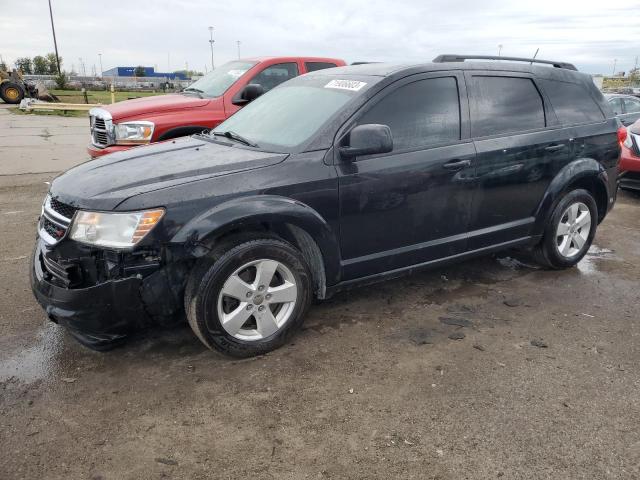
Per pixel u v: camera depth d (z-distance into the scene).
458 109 3.99
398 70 3.81
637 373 3.21
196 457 2.51
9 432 2.67
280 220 3.23
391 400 2.94
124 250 2.91
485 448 2.56
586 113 4.81
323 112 3.67
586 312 4.05
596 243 5.83
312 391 3.02
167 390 3.03
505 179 4.20
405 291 4.40
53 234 3.16
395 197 3.68
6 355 3.39
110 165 3.53
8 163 10.43
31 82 29.14
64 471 2.42
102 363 3.31
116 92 42.69
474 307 4.12
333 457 2.51
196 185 3.08
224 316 3.23
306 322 3.84
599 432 2.67
